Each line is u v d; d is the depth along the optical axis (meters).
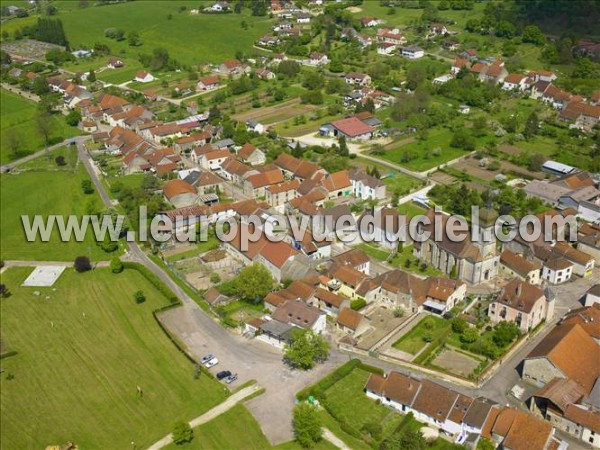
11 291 187.88
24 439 132.00
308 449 124.00
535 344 155.75
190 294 179.62
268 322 159.25
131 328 165.88
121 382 146.38
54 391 145.25
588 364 140.88
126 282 188.12
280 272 180.25
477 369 145.00
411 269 190.00
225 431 129.62
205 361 150.25
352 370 146.88
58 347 160.62
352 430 127.56
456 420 126.31
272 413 134.25
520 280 163.38
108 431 132.25
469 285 180.75
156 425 132.75
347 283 173.50
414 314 168.62
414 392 132.88
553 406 129.50
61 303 180.00
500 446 121.62
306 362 144.00
